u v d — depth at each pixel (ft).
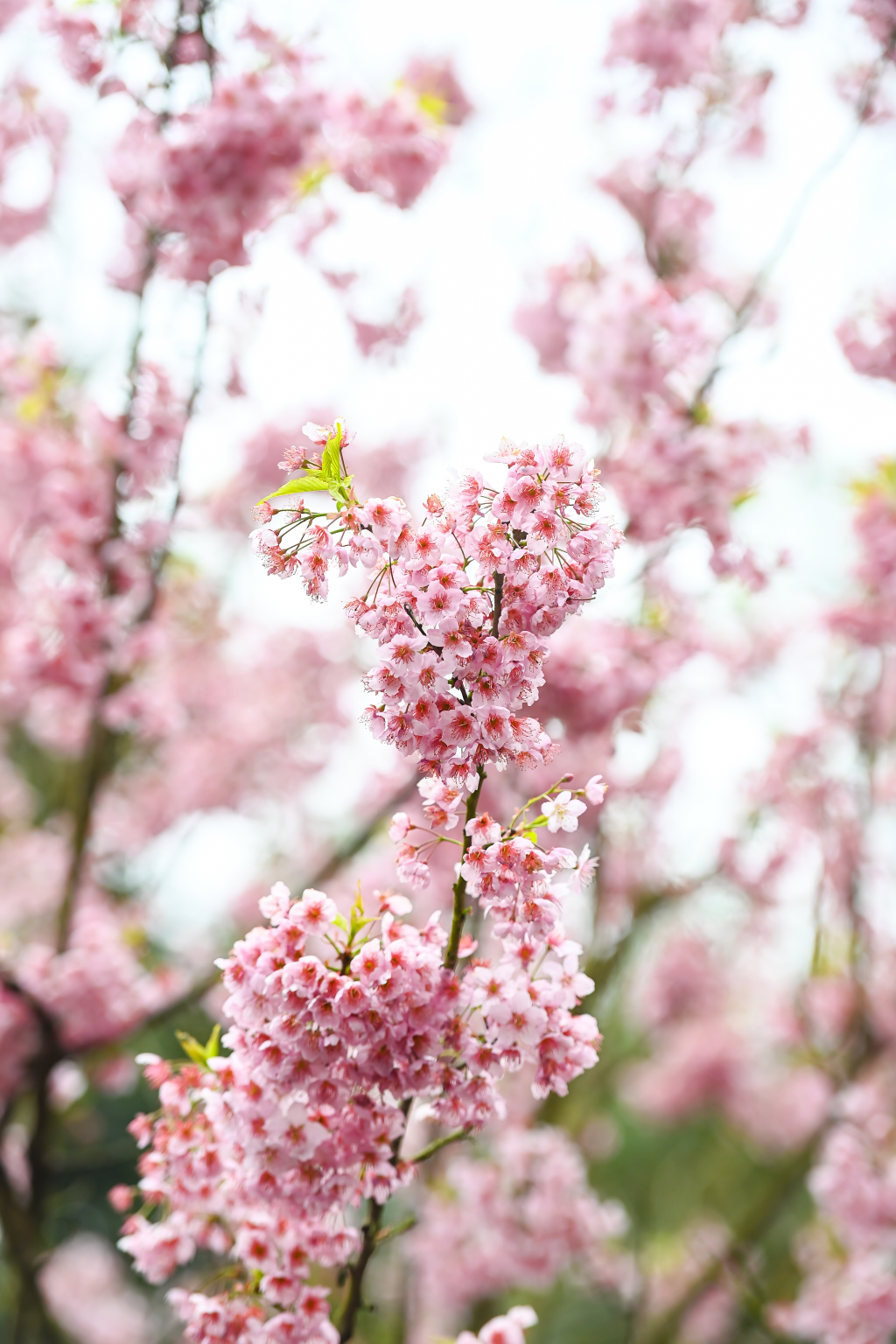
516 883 5.69
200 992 9.54
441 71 11.90
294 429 12.86
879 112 9.54
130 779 14.08
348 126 8.80
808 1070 17.19
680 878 12.84
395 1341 11.10
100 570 9.41
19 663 9.57
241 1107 5.82
